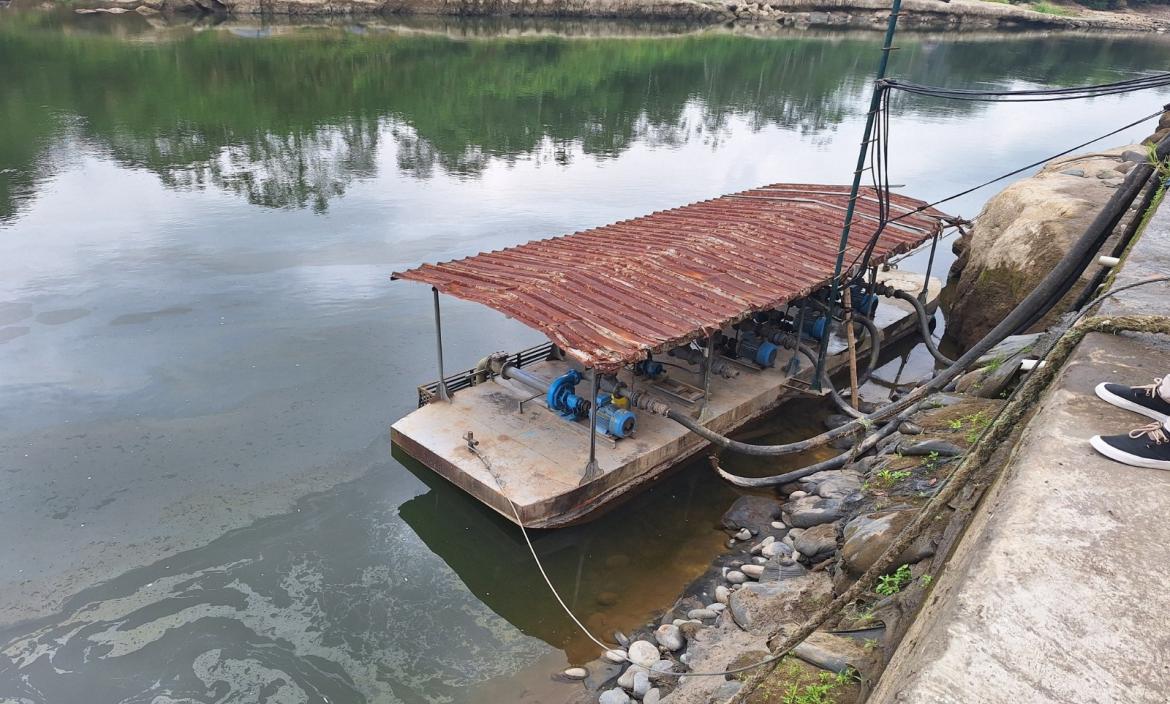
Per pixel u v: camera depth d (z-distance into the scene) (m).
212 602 8.75
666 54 62.22
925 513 4.31
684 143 36.72
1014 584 2.96
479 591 9.21
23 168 26.31
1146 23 92.94
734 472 11.41
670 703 6.79
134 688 7.60
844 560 7.30
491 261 11.98
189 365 14.19
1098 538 3.18
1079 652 2.68
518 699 7.55
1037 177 18.27
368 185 27.06
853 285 14.42
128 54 46.25
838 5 88.75
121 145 29.89
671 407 11.87
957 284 17.58
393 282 18.64
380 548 9.80
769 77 55.56
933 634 2.85
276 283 18.30
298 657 8.07
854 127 41.72
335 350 15.04
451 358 14.95
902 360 15.94
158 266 18.98
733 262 12.20
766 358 13.18
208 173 27.33
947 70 58.31
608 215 25.03
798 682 5.65
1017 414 4.24
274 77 44.00
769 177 31.23
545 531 9.84
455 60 53.22
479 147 33.47
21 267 18.42
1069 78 55.34
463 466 10.18
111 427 12.10
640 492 10.74
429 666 8.03
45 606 8.55
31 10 59.97
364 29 64.75
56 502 10.30
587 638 8.41
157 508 10.29
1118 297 5.56
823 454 11.71
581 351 8.98
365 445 11.93
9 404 12.61
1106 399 4.16
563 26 75.06
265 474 11.12
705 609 8.36
